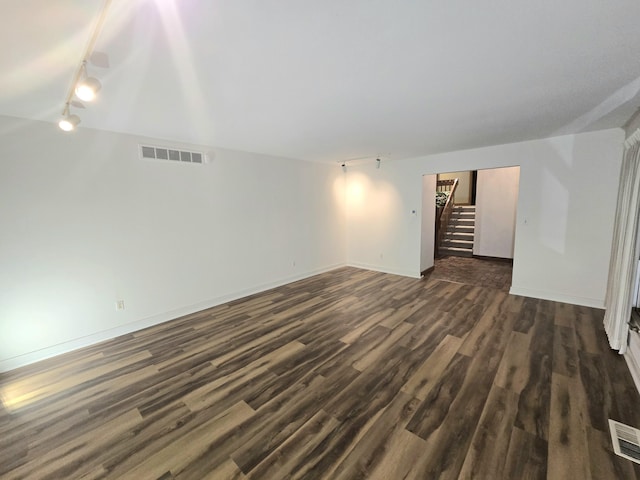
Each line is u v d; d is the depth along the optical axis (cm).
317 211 589
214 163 414
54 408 212
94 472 159
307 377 243
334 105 254
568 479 148
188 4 121
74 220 299
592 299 382
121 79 196
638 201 249
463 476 151
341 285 516
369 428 185
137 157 341
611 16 135
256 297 459
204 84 207
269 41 154
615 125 333
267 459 165
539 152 403
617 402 203
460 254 770
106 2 119
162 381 242
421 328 330
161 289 369
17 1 115
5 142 259
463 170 476
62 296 295
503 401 206
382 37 152
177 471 158
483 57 175
